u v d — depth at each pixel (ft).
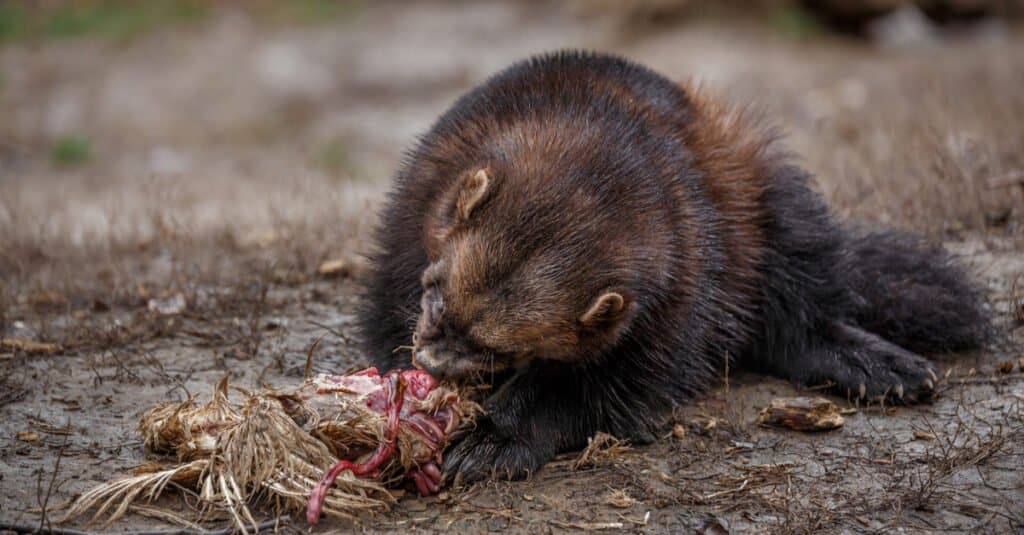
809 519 25.41
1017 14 127.44
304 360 35.55
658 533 25.23
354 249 47.83
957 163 50.37
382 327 31.76
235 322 39.17
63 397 32.04
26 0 133.08
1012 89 78.02
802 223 35.53
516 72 32.45
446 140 30.68
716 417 32.17
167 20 130.31
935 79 88.63
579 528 25.43
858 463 28.73
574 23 130.62
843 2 116.26
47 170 94.68
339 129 106.73
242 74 116.37
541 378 29.40
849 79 100.83
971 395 32.83
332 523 25.18
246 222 57.47
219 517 24.99
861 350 34.30
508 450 28.32
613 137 28.89
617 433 30.01
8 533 23.94
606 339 26.66
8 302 41.09
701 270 29.76
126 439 29.25
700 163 32.27
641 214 27.61
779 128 38.60
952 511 26.07
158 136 105.60
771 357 35.76
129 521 24.79
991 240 44.50
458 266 25.75
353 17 137.28
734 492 27.12
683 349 30.07
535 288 25.48
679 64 109.19
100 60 120.26
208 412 26.86
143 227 59.41
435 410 26.43
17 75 116.16
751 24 119.55
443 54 123.54
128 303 42.19
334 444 25.72
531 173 27.22
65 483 26.55
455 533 25.04
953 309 35.96
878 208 48.34
